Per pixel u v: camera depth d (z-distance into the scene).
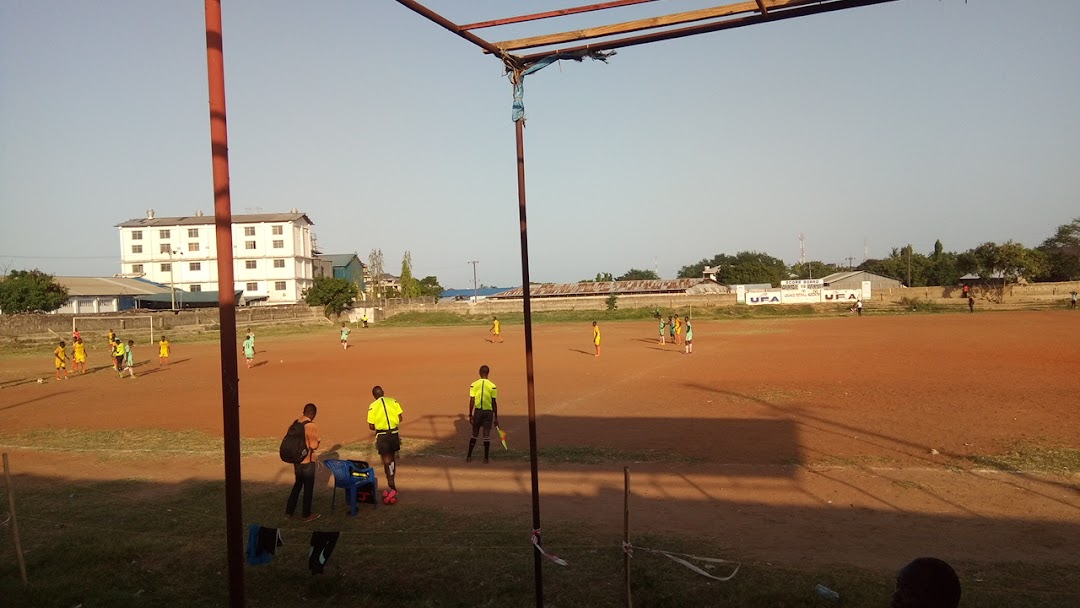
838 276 95.81
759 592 6.48
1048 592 6.36
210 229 92.81
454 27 5.42
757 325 55.69
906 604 3.10
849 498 9.58
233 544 4.30
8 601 7.08
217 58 4.32
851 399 17.83
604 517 9.10
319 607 6.83
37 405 21.47
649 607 6.45
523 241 6.15
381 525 9.09
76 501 10.48
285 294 95.56
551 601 6.63
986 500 9.30
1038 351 28.25
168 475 12.18
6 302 57.62
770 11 5.32
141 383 27.02
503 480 11.29
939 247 127.06
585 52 6.01
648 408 17.98
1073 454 11.45
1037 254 74.31
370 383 25.39
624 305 84.06
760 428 14.70
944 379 20.86
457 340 49.09
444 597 6.87
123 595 7.11
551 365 30.11
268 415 18.69
